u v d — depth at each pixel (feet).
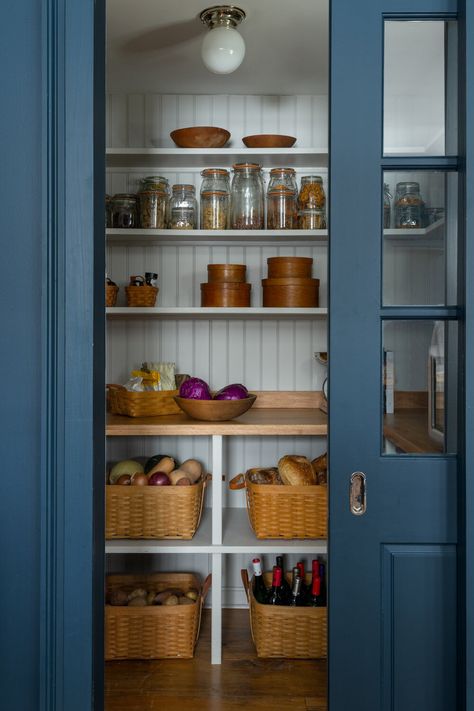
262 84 9.97
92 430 4.33
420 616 4.83
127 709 7.58
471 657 4.64
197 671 8.46
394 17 4.85
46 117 4.27
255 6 7.62
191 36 8.44
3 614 4.34
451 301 4.88
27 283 4.35
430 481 4.81
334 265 4.81
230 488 9.52
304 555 10.39
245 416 9.61
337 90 4.81
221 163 10.11
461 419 4.77
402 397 4.85
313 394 10.50
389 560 4.83
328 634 4.80
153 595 9.25
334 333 4.80
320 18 7.91
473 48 4.68
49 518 4.28
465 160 4.68
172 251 10.50
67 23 4.29
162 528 8.77
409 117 4.87
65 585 4.29
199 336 10.55
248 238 9.82
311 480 8.89
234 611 10.34
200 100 10.39
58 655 4.27
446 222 4.87
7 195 4.34
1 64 4.34
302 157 9.80
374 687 4.77
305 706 7.66
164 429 8.72
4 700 4.34
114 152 9.50
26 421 4.35
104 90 4.67
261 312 9.43
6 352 4.34
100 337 4.54
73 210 4.30
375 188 4.80
